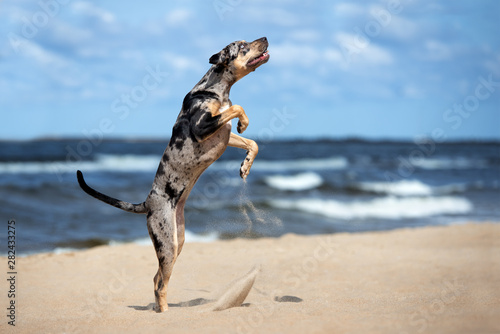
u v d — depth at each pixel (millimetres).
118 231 13352
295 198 21047
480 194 24219
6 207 15336
